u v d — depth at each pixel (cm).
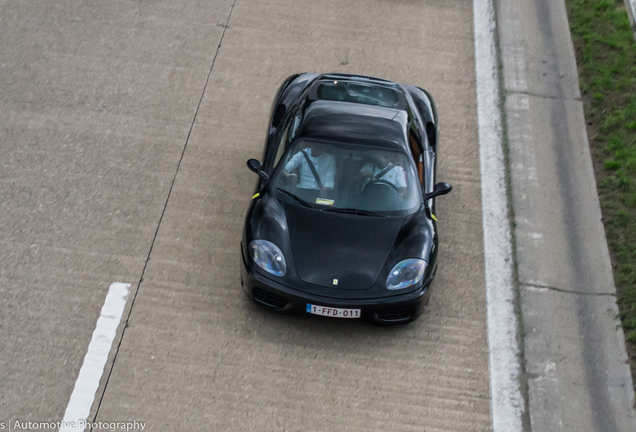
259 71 1783
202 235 1314
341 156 1190
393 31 1994
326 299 1044
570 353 1142
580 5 2150
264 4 2059
